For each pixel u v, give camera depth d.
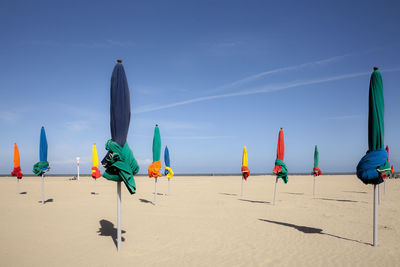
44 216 12.35
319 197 20.89
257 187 31.95
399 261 6.76
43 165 15.78
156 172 15.91
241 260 6.82
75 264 6.54
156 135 16.28
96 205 15.86
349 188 30.56
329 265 6.50
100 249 7.70
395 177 53.56
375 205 7.99
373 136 7.85
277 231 9.73
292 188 30.58
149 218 12.08
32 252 7.41
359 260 6.82
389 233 9.46
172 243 8.30
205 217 12.34
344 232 9.59
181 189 28.67
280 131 16.19
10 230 9.75
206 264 6.55
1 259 6.85
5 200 17.86
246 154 21.84
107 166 7.41
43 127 16.06
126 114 7.62
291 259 6.89
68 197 19.88
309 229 10.03
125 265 6.48
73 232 9.56
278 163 16.00
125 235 9.22
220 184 38.38
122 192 24.22
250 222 11.26
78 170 47.09
